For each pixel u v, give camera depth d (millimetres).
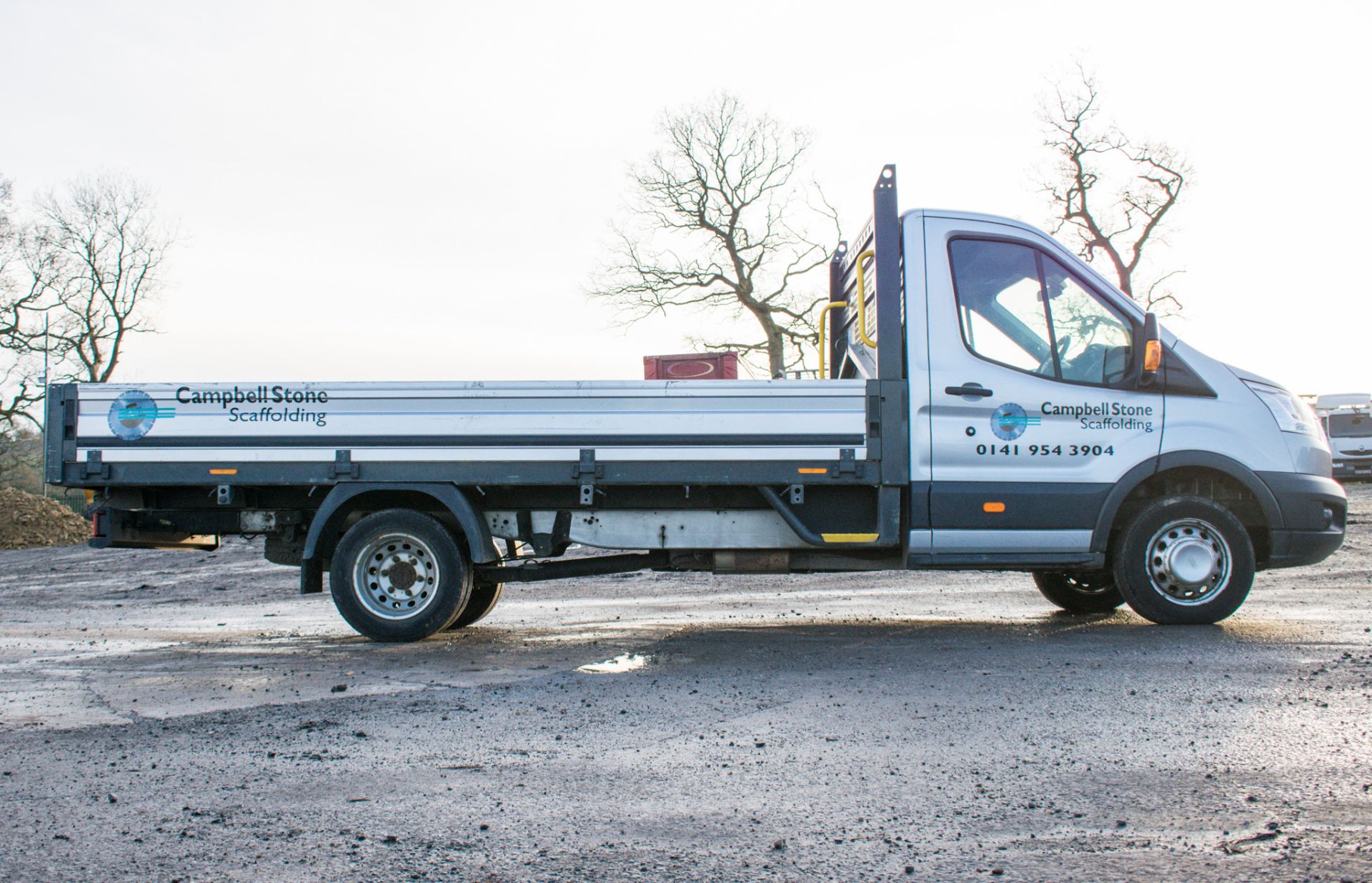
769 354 43312
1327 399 41438
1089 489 7637
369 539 7691
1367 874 3125
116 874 3264
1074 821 3615
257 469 7617
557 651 7367
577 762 4426
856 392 7570
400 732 5004
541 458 7547
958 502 7578
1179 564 7633
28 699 5969
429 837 3551
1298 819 3588
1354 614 8516
